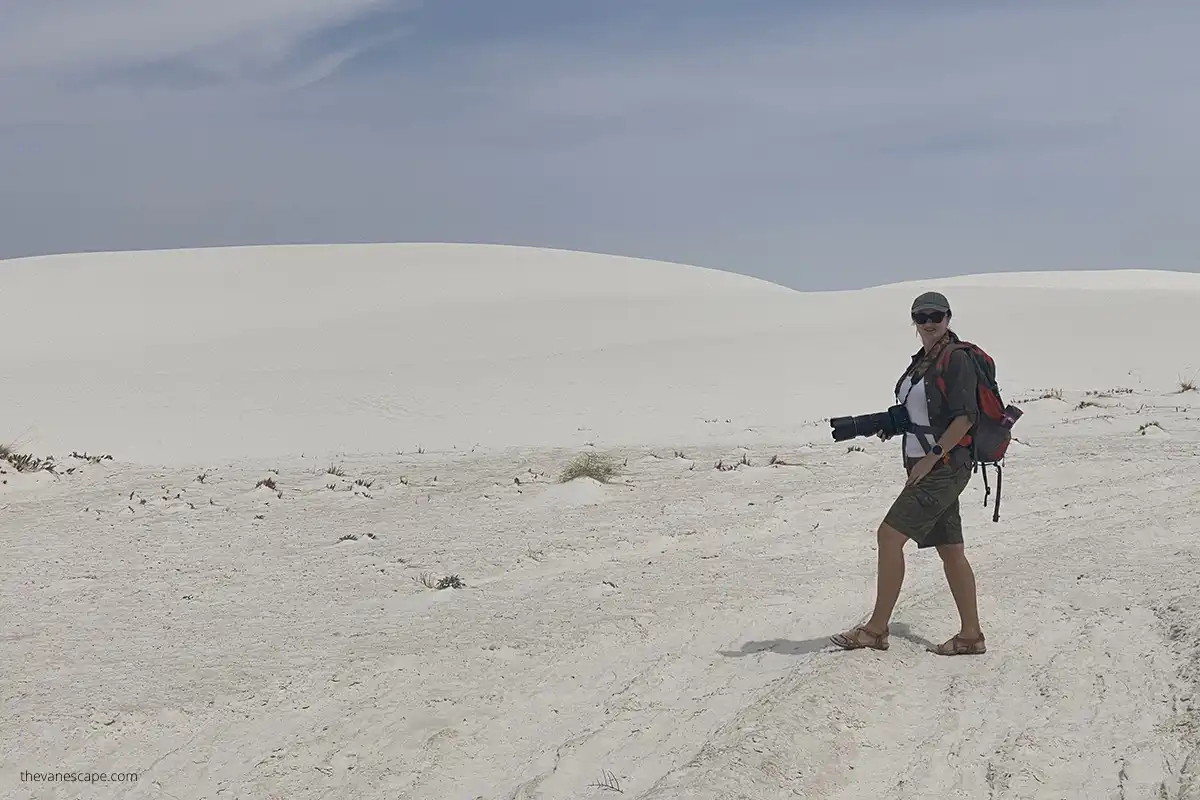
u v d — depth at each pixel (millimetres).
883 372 30344
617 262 69312
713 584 7852
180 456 23562
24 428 26688
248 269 61312
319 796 4770
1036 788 4176
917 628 6227
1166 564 7410
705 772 4309
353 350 38062
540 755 5039
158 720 5711
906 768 4480
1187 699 4781
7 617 8289
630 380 30344
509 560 9375
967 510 10445
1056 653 5711
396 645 6777
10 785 5059
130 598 8836
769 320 42219
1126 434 16312
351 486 14602
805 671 5520
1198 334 33125
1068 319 37562
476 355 36219
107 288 55594
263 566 9914
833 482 12688
